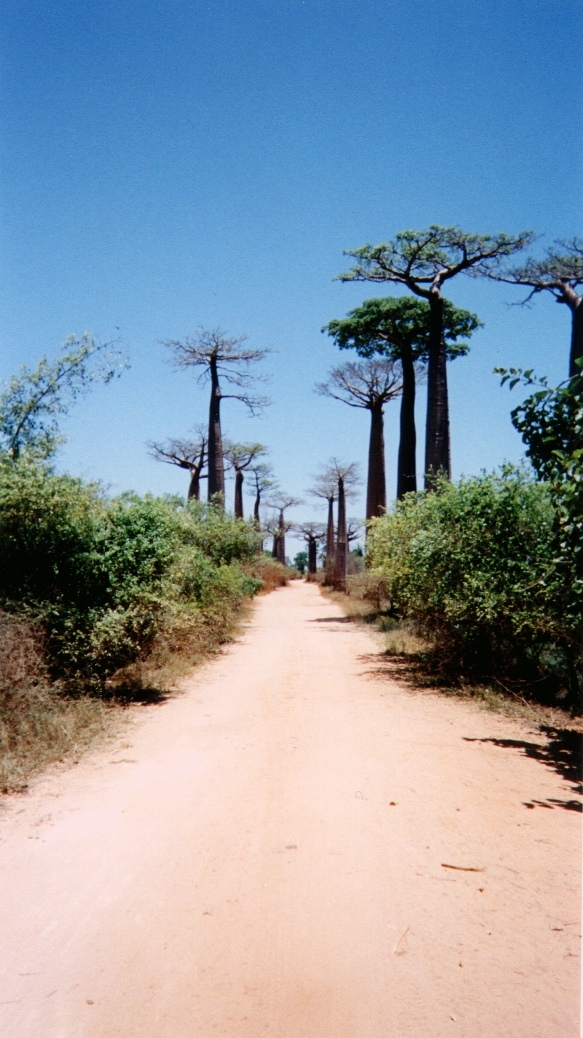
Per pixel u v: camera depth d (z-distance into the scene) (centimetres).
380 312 2662
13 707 744
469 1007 296
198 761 681
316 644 1805
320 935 355
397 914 377
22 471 925
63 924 367
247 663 1432
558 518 697
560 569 772
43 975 322
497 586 995
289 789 595
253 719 878
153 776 629
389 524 1467
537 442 721
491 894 400
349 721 866
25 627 828
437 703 990
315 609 3416
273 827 507
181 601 1317
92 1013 294
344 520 5397
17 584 922
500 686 1075
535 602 938
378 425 3356
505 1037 277
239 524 2503
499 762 679
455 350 2848
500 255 2100
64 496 927
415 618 1340
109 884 414
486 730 823
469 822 515
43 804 552
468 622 1088
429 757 695
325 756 699
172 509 1494
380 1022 287
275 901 392
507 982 314
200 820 521
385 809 544
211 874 427
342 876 424
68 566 953
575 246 1953
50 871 431
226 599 1914
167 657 1312
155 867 438
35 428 1086
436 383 2250
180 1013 294
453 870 432
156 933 358
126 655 997
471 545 1071
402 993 306
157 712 915
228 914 377
